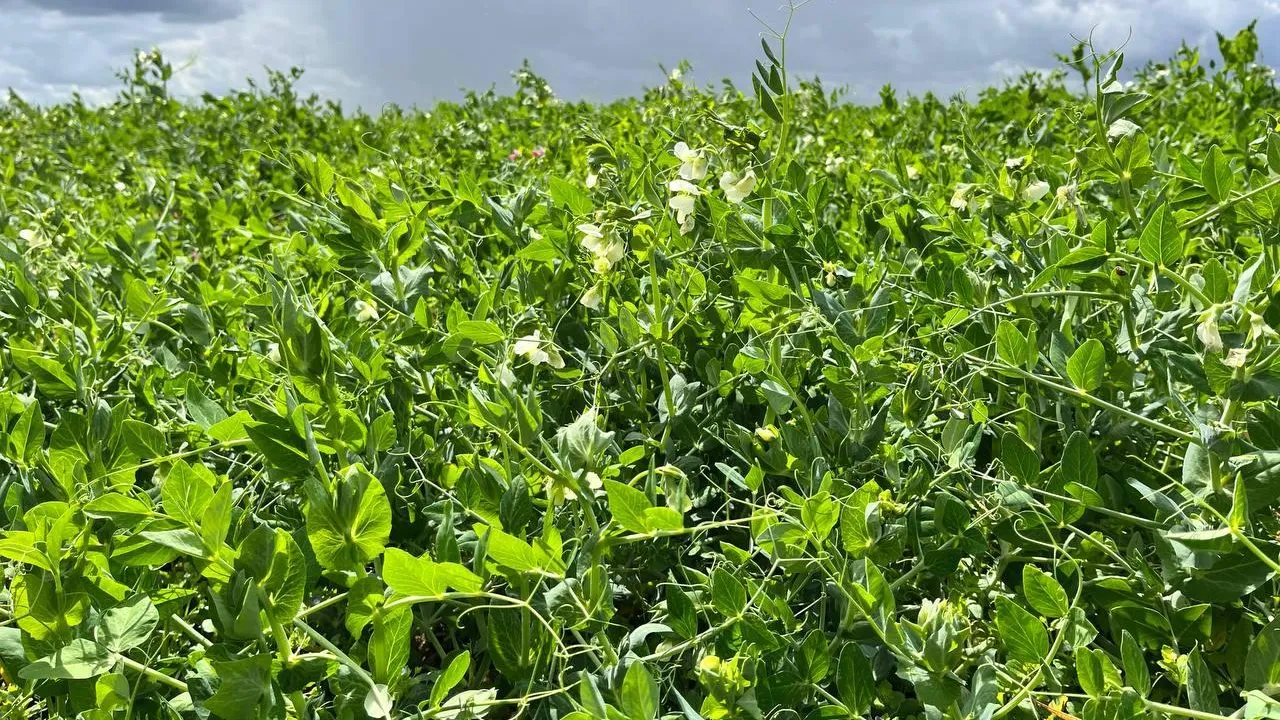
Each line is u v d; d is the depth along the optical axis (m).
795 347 2.15
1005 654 1.58
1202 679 1.34
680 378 2.20
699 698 1.56
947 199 3.37
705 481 2.16
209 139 7.57
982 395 2.01
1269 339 1.51
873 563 1.51
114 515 1.21
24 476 1.62
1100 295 1.88
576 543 1.56
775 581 1.68
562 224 2.68
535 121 7.55
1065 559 1.67
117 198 4.71
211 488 1.11
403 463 1.95
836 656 1.55
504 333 2.23
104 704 1.19
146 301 2.45
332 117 9.16
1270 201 1.81
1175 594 1.57
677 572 1.92
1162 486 1.86
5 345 2.54
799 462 1.89
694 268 2.49
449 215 3.01
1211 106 5.68
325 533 1.19
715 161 2.37
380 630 1.20
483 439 2.06
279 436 1.24
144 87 8.18
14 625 1.41
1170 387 1.69
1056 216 2.78
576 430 1.51
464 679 1.71
